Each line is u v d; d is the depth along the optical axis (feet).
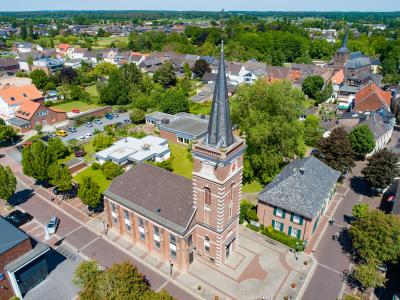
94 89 556.51
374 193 245.45
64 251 189.06
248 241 195.72
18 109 390.21
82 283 140.97
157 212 174.19
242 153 157.28
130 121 399.44
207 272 173.17
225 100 139.64
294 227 194.80
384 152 234.99
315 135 326.24
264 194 203.00
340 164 248.52
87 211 225.15
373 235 163.32
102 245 193.47
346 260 181.27
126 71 499.10
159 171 190.80
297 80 556.92
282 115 244.22
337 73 524.93
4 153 318.65
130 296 126.21
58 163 245.65
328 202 225.76
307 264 177.78
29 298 160.97
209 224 164.04
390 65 635.25
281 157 252.83
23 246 163.02
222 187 147.54
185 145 329.72
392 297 156.46
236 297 158.71
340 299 157.07
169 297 124.47
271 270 174.29
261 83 253.44
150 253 186.80
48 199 239.71
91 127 384.47
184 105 411.54
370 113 338.54
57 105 471.21
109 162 271.49
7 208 229.86
